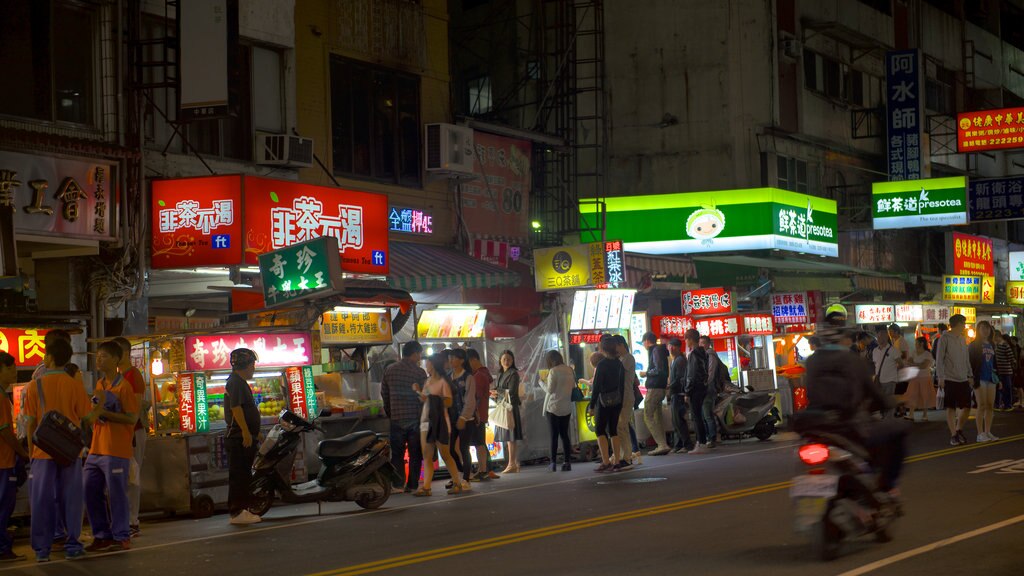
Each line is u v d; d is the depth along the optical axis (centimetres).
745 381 2328
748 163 3253
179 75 1592
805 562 834
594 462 1886
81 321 1504
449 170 2155
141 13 1645
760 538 945
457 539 1034
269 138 1816
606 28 3328
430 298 1933
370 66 2094
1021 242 5134
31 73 1490
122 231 1520
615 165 3306
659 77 3297
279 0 1878
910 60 3728
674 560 864
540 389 1945
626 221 3097
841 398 880
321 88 1983
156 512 1423
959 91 4516
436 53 2241
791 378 2512
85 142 1456
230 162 1780
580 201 2597
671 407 1984
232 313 1575
